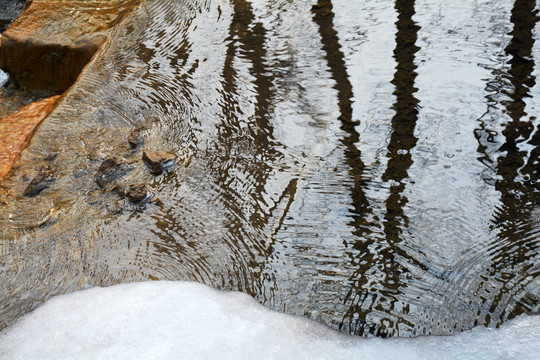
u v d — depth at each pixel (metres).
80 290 2.79
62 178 3.48
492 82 4.07
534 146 3.49
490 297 2.63
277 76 4.30
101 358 2.46
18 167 3.54
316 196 3.24
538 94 3.92
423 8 5.07
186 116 3.95
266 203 3.22
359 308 2.62
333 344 2.48
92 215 3.21
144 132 3.82
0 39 5.70
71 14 5.44
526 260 2.79
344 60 4.43
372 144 3.59
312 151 3.57
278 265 2.85
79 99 4.16
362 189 3.26
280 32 4.85
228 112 3.96
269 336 2.53
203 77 4.33
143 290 2.77
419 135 3.64
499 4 5.03
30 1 6.12
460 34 4.65
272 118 3.87
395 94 4.02
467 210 3.09
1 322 2.66
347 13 5.08
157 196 3.32
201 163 3.54
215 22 5.05
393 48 4.53
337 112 3.89
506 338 2.47
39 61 5.23
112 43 4.80
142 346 2.50
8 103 5.31
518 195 3.17
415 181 3.29
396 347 2.46
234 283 2.79
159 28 4.99
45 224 3.17
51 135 3.82
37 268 2.91
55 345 2.53
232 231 3.06
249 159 3.54
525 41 4.50
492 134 3.61
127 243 3.03
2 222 3.18
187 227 3.10
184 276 2.84
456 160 3.42
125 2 5.59
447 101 3.91
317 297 2.68
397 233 2.97
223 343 2.50
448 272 2.76
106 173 3.49
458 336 2.49
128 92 4.21
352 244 2.93
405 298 2.65
